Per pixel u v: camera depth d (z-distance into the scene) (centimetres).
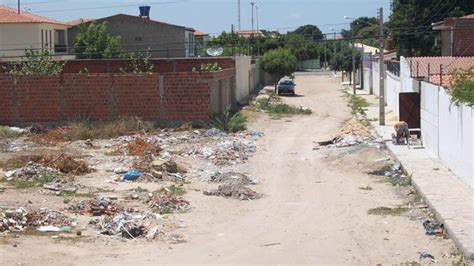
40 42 5972
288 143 3578
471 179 2159
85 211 1916
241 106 5134
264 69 8606
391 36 6034
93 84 3988
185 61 5141
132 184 2395
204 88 3944
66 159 2653
